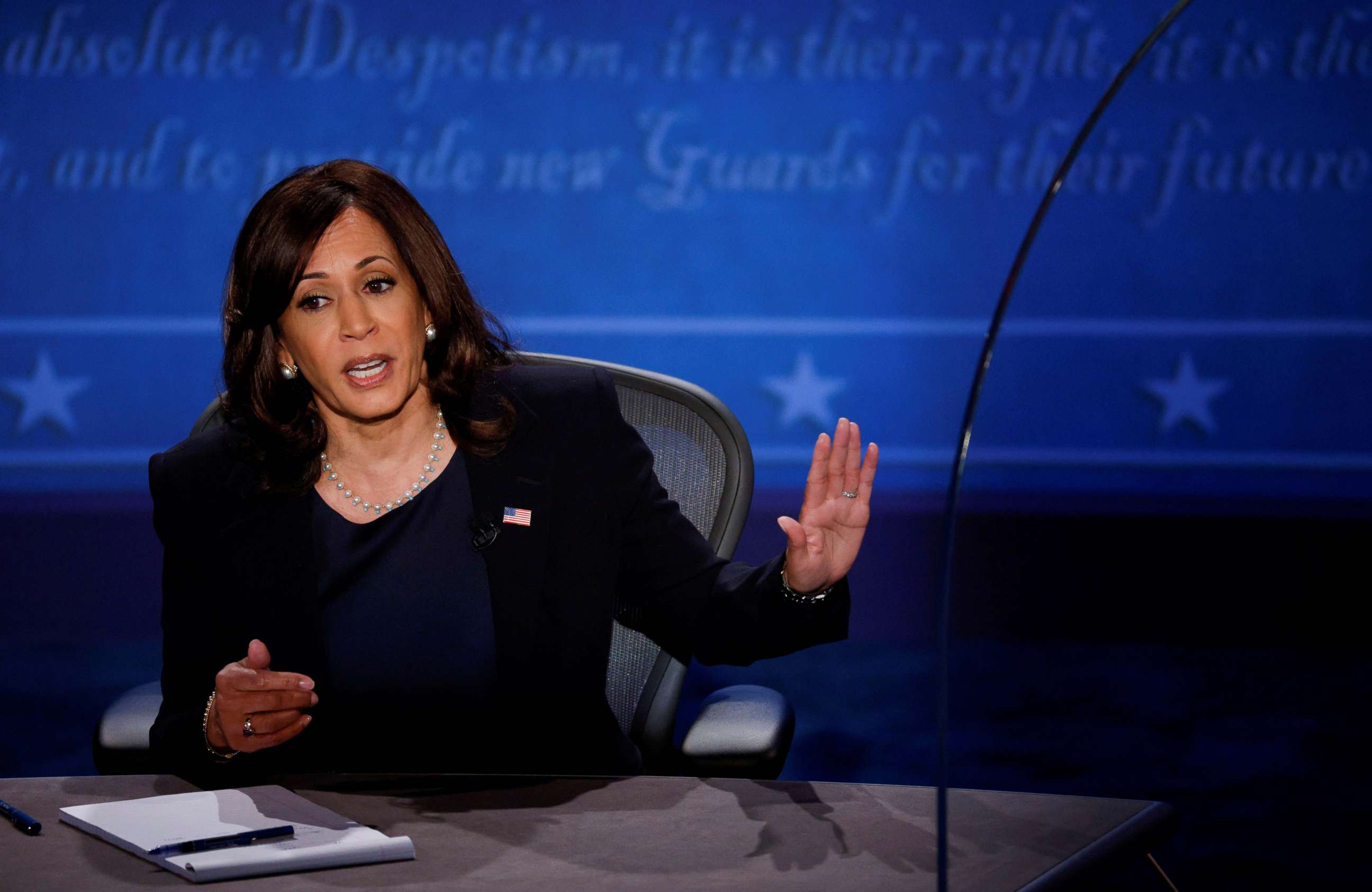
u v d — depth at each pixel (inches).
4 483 944.3
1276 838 448.5
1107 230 925.8
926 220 932.6
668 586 238.8
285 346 228.5
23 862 167.8
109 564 834.2
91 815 179.0
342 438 232.8
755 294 943.7
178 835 169.6
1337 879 416.8
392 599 230.1
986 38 920.3
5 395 941.8
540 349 944.3
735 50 928.9
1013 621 725.9
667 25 928.3
